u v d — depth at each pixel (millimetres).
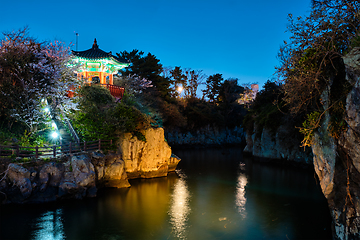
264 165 31594
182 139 55500
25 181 14539
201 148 54875
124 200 16938
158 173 24391
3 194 14414
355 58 7352
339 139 8305
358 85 7320
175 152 46312
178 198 17719
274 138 33375
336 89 8594
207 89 72500
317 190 19703
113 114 21969
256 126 37812
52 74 20781
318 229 12641
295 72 9641
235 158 38281
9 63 18812
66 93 23016
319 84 9195
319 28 8664
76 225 12859
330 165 9117
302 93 9867
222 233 12305
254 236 11984
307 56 9195
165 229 12680
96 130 20812
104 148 20094
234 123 67375
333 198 9195
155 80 46281
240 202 16891
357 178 7863
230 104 67812
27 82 19703
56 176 15781
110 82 32781
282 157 31969
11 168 14508
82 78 25969
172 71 63219
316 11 8742
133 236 11883
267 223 13414
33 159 15844
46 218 13406
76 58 27891
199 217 14266
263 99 40531
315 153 10211
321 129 9766
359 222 7738
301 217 14211
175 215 14523
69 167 16328
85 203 15922
